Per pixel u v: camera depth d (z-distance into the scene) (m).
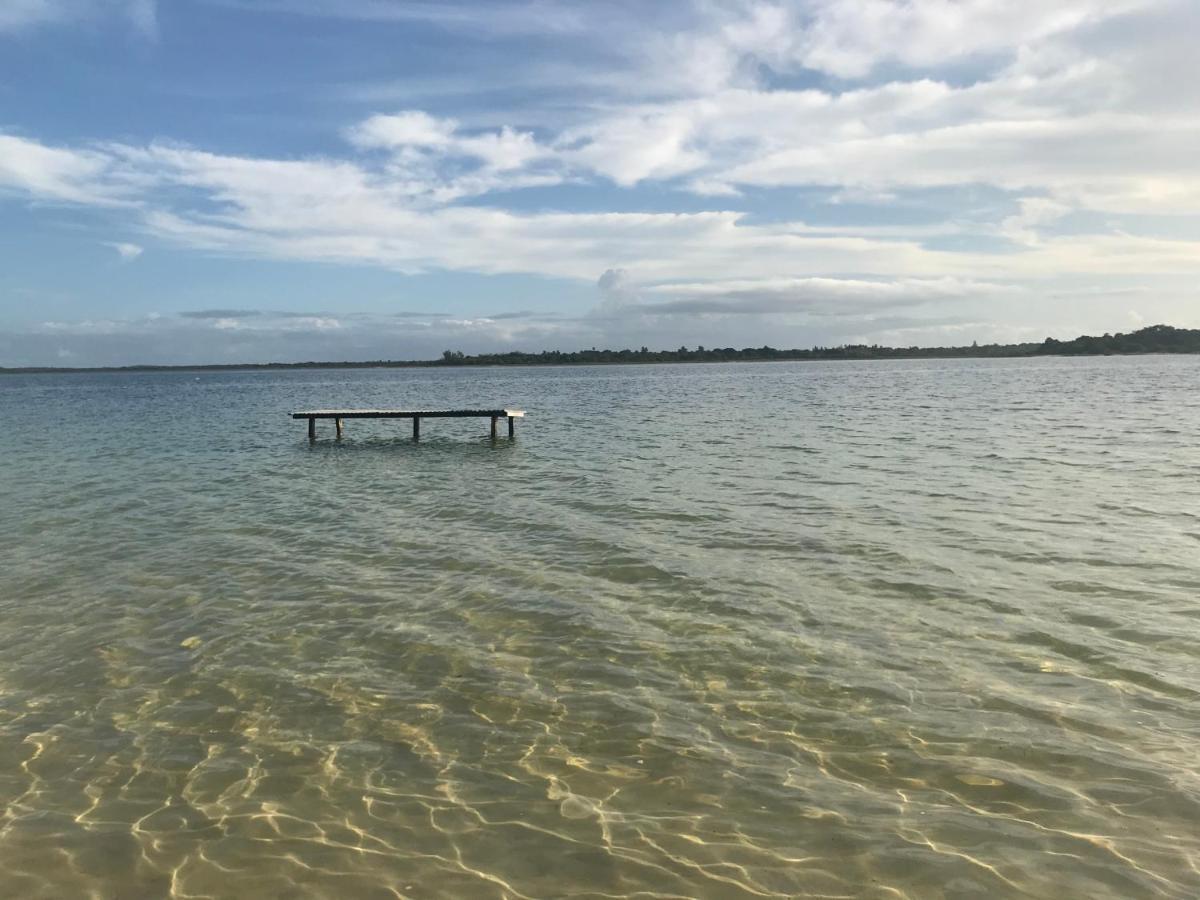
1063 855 4.20
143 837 4.47
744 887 4.02
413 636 7.45
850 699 6.01
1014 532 10.92
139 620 7.98
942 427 26.42
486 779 5.05
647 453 20.91
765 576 9.12
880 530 11.19
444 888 4.04
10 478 17.77
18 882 4.09
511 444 24.58
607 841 4.40
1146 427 25.14
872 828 4.47
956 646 6.96
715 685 6.31
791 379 87.00
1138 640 7.00
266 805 4.78
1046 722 5.59
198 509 13.84
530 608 8.18
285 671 6.70
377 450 23.53
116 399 65.06
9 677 6.62
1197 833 4.35
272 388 91.19
